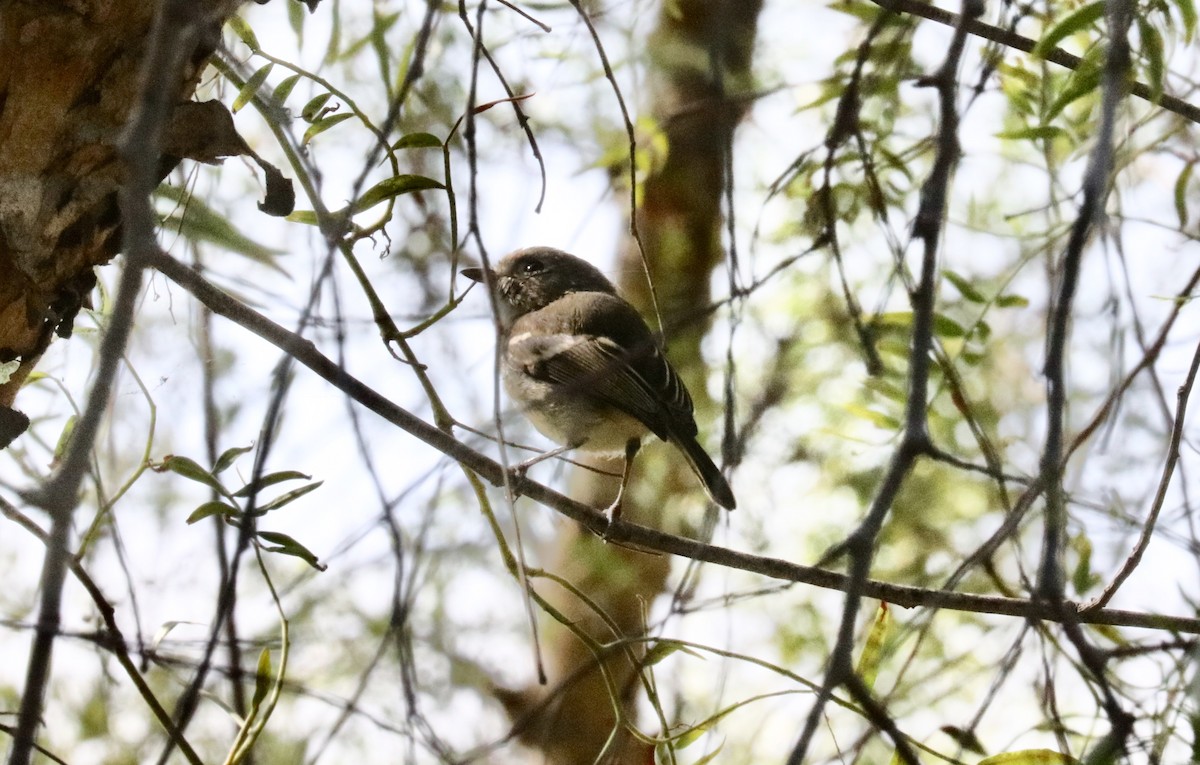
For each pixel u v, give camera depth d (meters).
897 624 7.64
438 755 5.86
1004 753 6.09
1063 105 6.10
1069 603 5.70
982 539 9.38
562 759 10.65
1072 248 5.04
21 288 5.92
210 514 5.99
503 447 4.91
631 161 6.28
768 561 6.80
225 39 6.71
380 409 6.26
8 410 6.33
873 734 6.12
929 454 4.83
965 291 8.16
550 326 10.04
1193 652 5.58
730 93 8.68
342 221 4.97
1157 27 6.24
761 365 9.71
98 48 5.47
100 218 5.94
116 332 3.88
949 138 5.32
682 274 10.83
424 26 5.06
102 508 6.25
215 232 7.02
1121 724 4.89
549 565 11.54
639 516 10.98
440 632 10.41
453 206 6.36
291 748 9.79
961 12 5.35
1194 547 6.52
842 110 6.62
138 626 5.93
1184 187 7.57
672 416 9.13
